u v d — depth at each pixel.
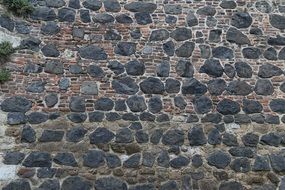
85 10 8.00
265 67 7.83
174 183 7.05
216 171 7.16
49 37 7.74
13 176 6.90
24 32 7.69
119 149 7.18
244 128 7.43
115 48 7.80
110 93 7.50
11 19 7.71
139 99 7.50
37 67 7.52
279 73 7.81
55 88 7.43
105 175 7.03
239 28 8.05
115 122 7.34
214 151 7.27
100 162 7.09
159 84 7.61
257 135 7.41
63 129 7.22
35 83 7.42
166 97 7.54
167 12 8.09
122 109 7.43
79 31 7.84
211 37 7.96
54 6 7.95
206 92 7.62
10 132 7.11
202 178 7.11
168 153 7.21
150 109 7.45
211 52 7.87
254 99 7.62
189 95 7.57
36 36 7.71
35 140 7.12
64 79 7.51
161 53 7.82
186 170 7.13
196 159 7.20
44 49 7.64
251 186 7.11
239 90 7.66
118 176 7.04
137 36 7.90
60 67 7.57
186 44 7.90
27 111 7.25
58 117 7.28
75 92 7.45
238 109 7.55
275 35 8.04
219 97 7.60
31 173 6.93
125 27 7.95
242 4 8.17
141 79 7.62
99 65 7.66
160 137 7.29
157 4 8.12
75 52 7.71
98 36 7.85
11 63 7.46
